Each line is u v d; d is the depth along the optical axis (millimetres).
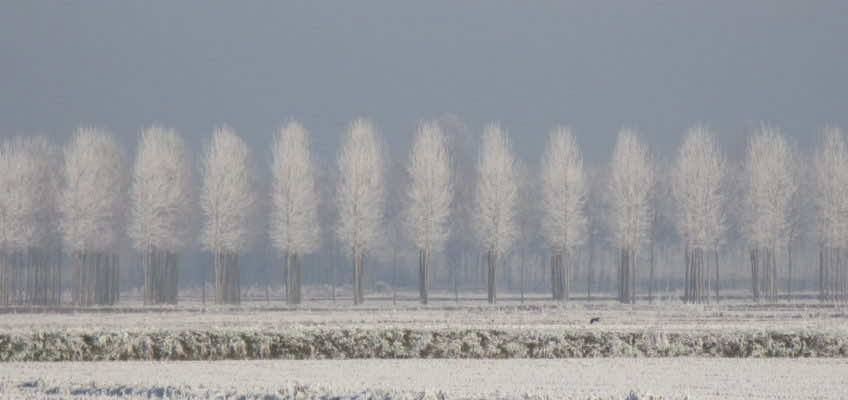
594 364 117750
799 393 95062
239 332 127188
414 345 127188
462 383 100750
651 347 127000
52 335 124688
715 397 91875
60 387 97188
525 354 126188
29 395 92125
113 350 123625
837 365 116688
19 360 122000
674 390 96250
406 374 108312
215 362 120250
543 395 89875
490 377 105625
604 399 87938
